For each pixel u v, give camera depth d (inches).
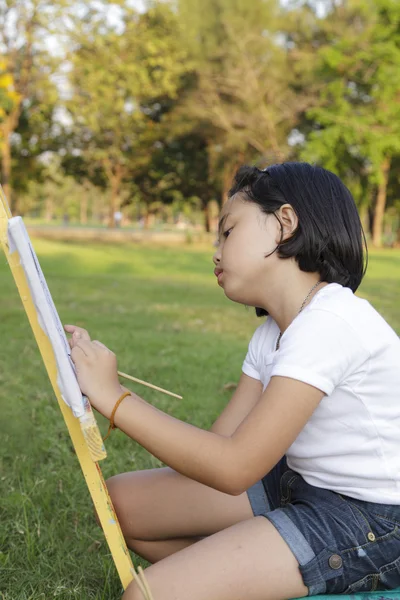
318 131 1202.6
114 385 62.2
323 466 65.1
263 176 68.8
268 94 1147.3
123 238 1099.9
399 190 1471.5
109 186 1513.3
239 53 1108.5
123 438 133.3
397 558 63.1
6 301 337.4
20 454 125.9
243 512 72.3
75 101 991.6
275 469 73.2
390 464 64.6
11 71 955.3
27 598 79.3
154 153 1392.7
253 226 67.5
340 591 62.1
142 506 73.0
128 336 247.4
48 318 54.9
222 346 240.5
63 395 57.0
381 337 64.6
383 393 64.5
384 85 1146.0
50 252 679.1
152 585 58.9
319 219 67.1
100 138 1267.2
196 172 1435.8
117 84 992.2
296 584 60.7
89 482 60.4
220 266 70.0
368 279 558.6
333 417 64.4
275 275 67.8
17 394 162.6
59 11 899.4
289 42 1232.8
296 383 61.0
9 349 215.5
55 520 99.7
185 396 166.4
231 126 1165.7
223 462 60.1
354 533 62.2
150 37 1015.6
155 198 1572.3
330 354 62.0
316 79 1172.5
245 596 59.6
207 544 61.2
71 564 88.4
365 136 1128.8
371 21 1168.2
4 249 57.2
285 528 61.9
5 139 1021.8
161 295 400.2
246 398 76.4
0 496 107.9
